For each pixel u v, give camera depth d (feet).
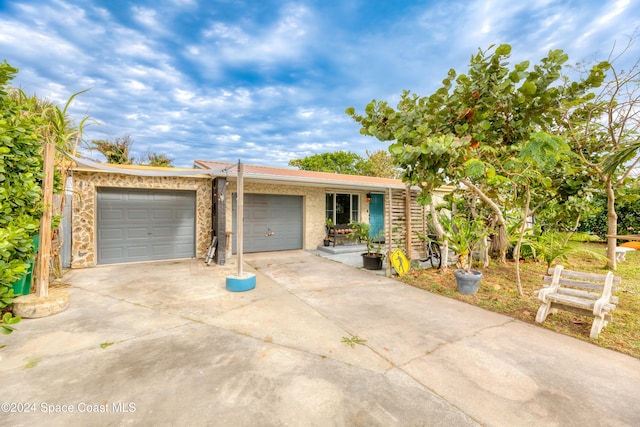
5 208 11.66
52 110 18.72
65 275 20.79
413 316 13.57
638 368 9.30
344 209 37.93
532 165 15.06
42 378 8.23
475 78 14.80
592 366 9.36
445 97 15.60
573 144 21.08
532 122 16.24
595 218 38.81
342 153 91.45
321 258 29.32
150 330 11.63
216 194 26.17
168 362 9.20
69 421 6.58
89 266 23.71
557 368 9.21
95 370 8.68
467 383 8.34
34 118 14.87
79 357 9.43
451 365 9.30
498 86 14.21
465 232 19.70
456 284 18.89
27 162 13.52
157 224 26.86
